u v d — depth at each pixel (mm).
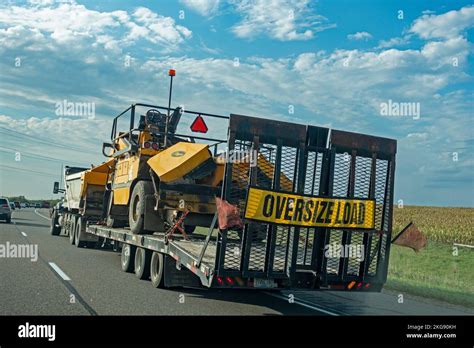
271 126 8242
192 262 8883
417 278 15250
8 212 35844
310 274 8609
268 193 8039
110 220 16188
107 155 16656
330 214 8445
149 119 14125
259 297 10875
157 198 11961
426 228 29375
